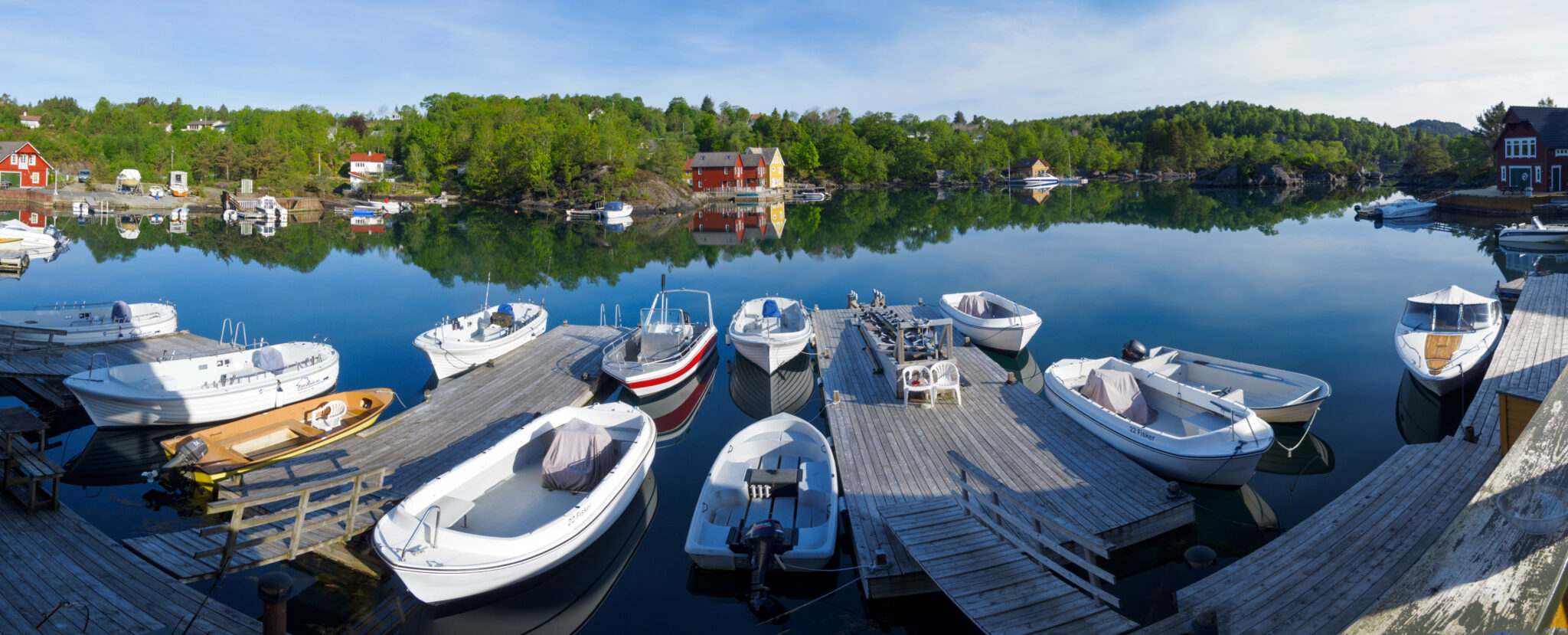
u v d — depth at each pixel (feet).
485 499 39.01
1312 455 45.83
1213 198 260.62
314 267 123.95
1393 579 27.66
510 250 146.82
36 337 65.67
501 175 280.31
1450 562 7.93
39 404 56.95
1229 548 35.81
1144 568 34.47
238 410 52.65
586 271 120.78
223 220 205.77
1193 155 444.55
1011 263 120.47
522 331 68.23
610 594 34.01
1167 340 72.02
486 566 30.89
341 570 34.37
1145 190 325.62
